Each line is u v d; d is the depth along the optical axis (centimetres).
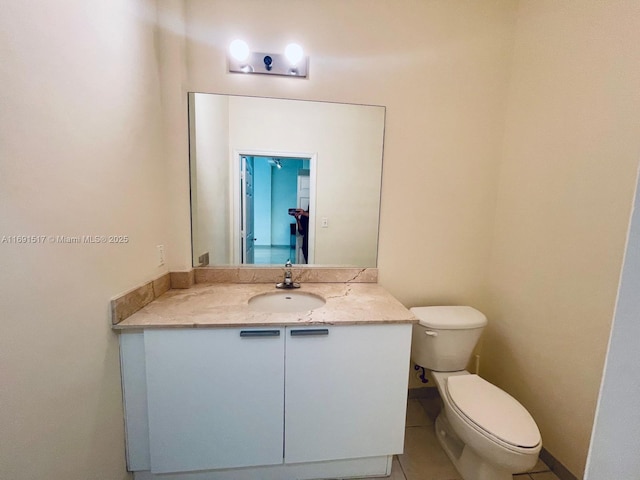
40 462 78
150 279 136
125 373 116
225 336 116
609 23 116
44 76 77
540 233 149
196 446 121
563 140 137
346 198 171
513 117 167
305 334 119
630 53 110
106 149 103
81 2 89
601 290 121
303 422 126
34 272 75
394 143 169
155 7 136
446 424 159
